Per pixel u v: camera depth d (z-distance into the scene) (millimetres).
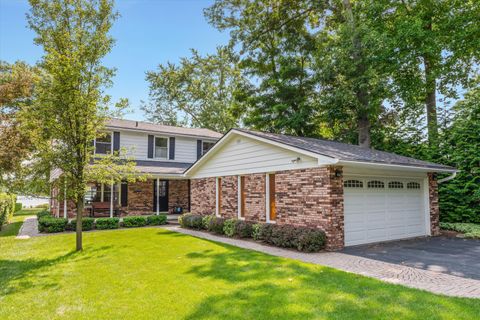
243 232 11070
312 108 19625
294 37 20578
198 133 22219
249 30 21078
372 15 17016
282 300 4883
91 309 4750
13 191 10297
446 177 13047
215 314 4430
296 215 9867
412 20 15531
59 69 8633
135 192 18531
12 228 15461
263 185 11328
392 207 10953
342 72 16734
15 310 4766
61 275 6691
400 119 18266
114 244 10367
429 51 15211
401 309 4434
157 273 6629
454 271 6582
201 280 6043
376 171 10492
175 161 20781
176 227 15031
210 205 14406
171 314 4477
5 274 6805
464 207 12953
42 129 8930
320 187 9078
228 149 13297
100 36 9375
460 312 4281
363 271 6609
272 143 10586
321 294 5113
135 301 5027
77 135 9242
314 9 19562
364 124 17344
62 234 12984
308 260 7656
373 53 15867
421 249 9047
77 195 9281
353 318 4184
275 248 9281
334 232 8820
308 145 10453
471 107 13602
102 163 9852
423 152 14531
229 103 31656
